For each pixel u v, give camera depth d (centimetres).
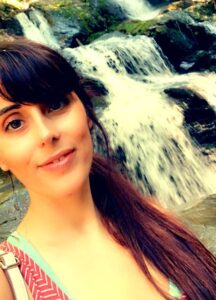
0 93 46
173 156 313
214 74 396
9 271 45
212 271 58
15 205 216
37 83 46
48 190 48
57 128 47
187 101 329
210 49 420
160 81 379
